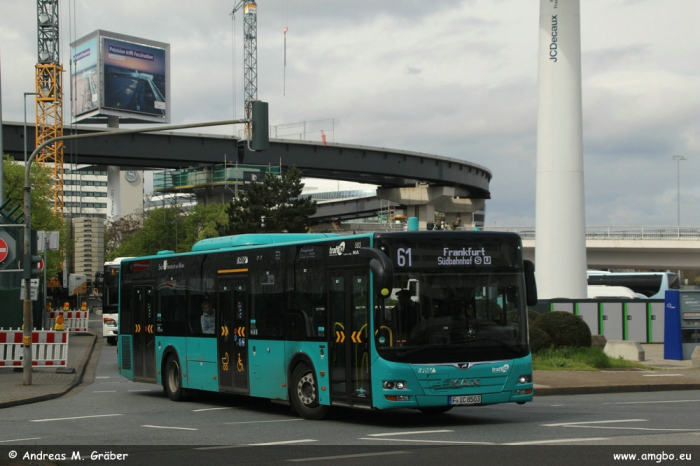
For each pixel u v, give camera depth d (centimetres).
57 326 4009
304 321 1463
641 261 6838
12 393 1930
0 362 2447
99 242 9675
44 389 2036
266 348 1566
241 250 1669
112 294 4194
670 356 2845
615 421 1311
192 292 1845
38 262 2141
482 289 1336
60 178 11200
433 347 1289
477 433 1205
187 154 8706
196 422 1433
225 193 10338
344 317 1360
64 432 1295
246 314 1638
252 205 5672
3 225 2462
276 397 1534
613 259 6912
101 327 6141
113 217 13862
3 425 1394
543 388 1917
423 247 1317
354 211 13975
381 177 10444
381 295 1265
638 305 3594
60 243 6512
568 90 3316
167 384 1927
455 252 1332
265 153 8906
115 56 11712
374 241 1310
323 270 1420
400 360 1275
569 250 3353
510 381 1323
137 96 11931
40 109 11294
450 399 1287
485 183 11675
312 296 1446
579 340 2564
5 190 6131
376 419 1456
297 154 9031
